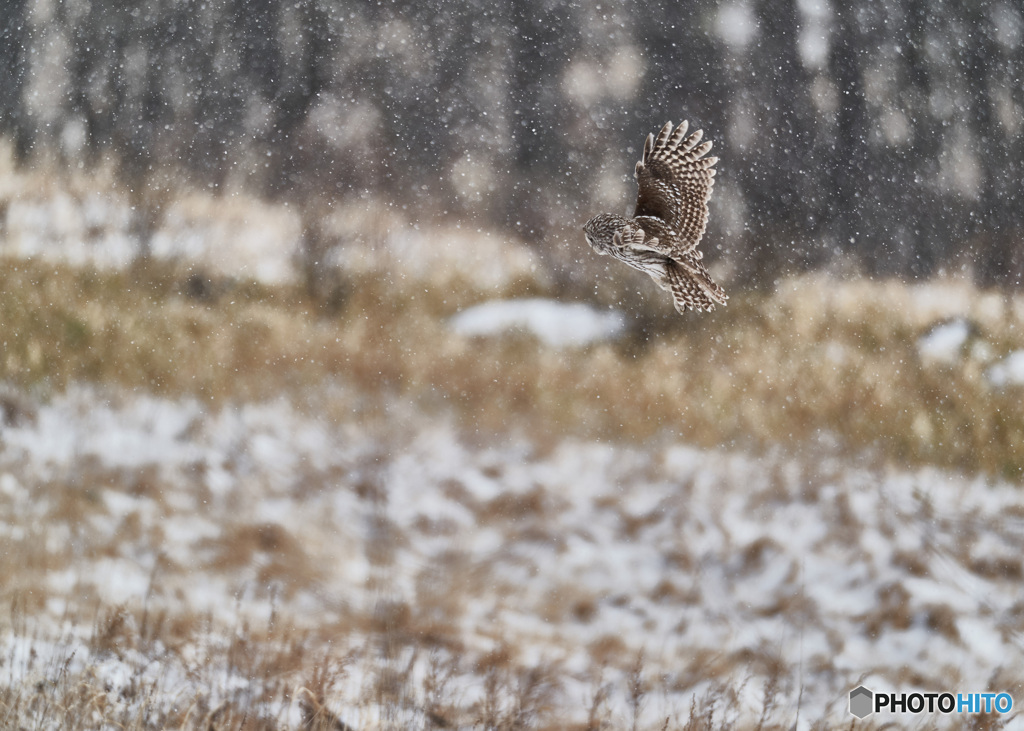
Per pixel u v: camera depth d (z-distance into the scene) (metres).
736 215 30.58
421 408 14.85
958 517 13.53
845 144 35.59
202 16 38.34
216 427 13.67
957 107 37.50
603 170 35.59
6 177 25.03
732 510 13.12
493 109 36.41
